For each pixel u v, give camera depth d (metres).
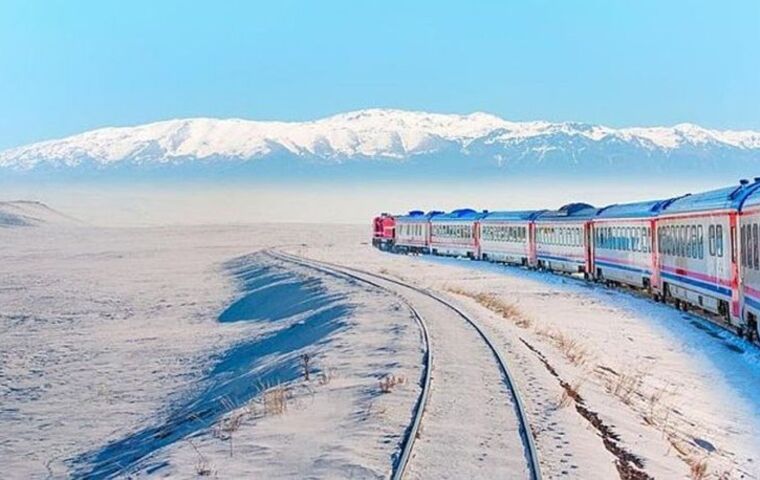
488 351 20.55
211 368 28.02
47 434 20.22
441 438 12.52
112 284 65.56
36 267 89.12
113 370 28.98
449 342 22.14
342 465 11.29
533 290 44.81
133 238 157.50
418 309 30.66
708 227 29.00
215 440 13.70
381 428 13.10
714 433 15.77
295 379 19.25
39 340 37.72
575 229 50.72
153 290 59.47
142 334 38.12
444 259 75.25
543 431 12.99
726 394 19.16
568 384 17.09
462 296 37.94
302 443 12.70
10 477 16.42
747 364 22.31
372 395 15.62
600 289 44.62
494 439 12.48
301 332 31.20
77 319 45.47
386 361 19.55
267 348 29.98
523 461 11.41
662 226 36.44
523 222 60.56
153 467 12.70
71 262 96.69
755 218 23.12
